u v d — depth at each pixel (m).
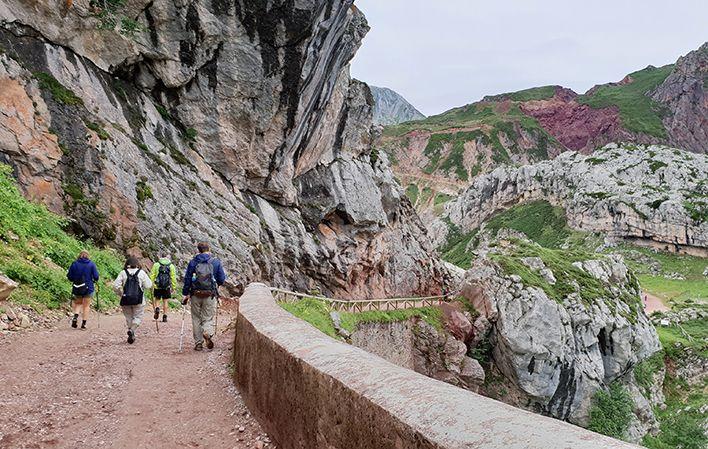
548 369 32.50
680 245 100.75
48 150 17.92
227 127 26.44
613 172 121.94
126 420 5.82
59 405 6.08
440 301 36.81
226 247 23.41
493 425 2.10
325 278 34.38
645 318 40.09
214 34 24.38
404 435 2.47
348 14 28.22
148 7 22.61
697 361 50.81
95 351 8.82
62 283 12.34
